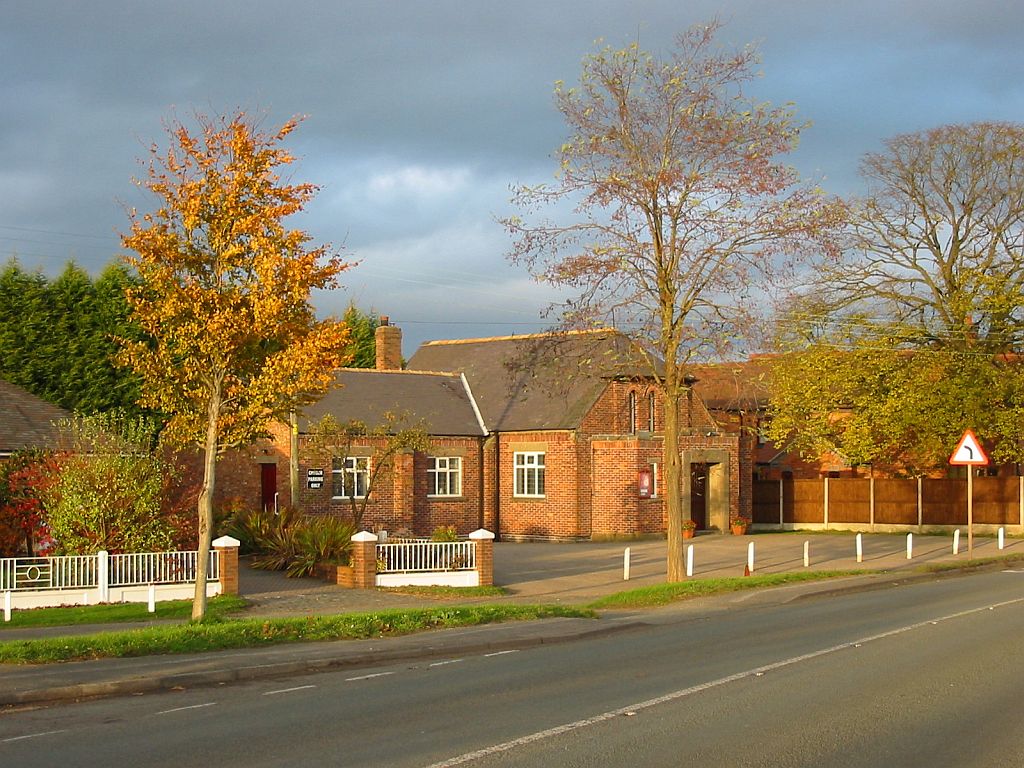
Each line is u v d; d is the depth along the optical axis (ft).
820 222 74.95
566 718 33.50
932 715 33.73
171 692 39.65
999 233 135.33
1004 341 136.15
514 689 39.19
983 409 130.72
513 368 86.43
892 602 69.26
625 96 74.95
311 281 59.98
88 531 74.90
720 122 73.41
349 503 126.52
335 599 75.00
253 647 49.57
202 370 60.13
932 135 137.08
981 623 56.95
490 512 140.56
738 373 85.76
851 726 32.14
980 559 100.63
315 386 61.57
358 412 131.85
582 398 136.98
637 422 139.33
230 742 30.60
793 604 70.18
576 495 134.51
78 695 38.42
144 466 78.33
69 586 70.28
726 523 143.23
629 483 134.21
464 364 155.43
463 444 138.72
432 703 36.50
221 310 58.59
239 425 60.39
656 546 125.18
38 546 79.30
